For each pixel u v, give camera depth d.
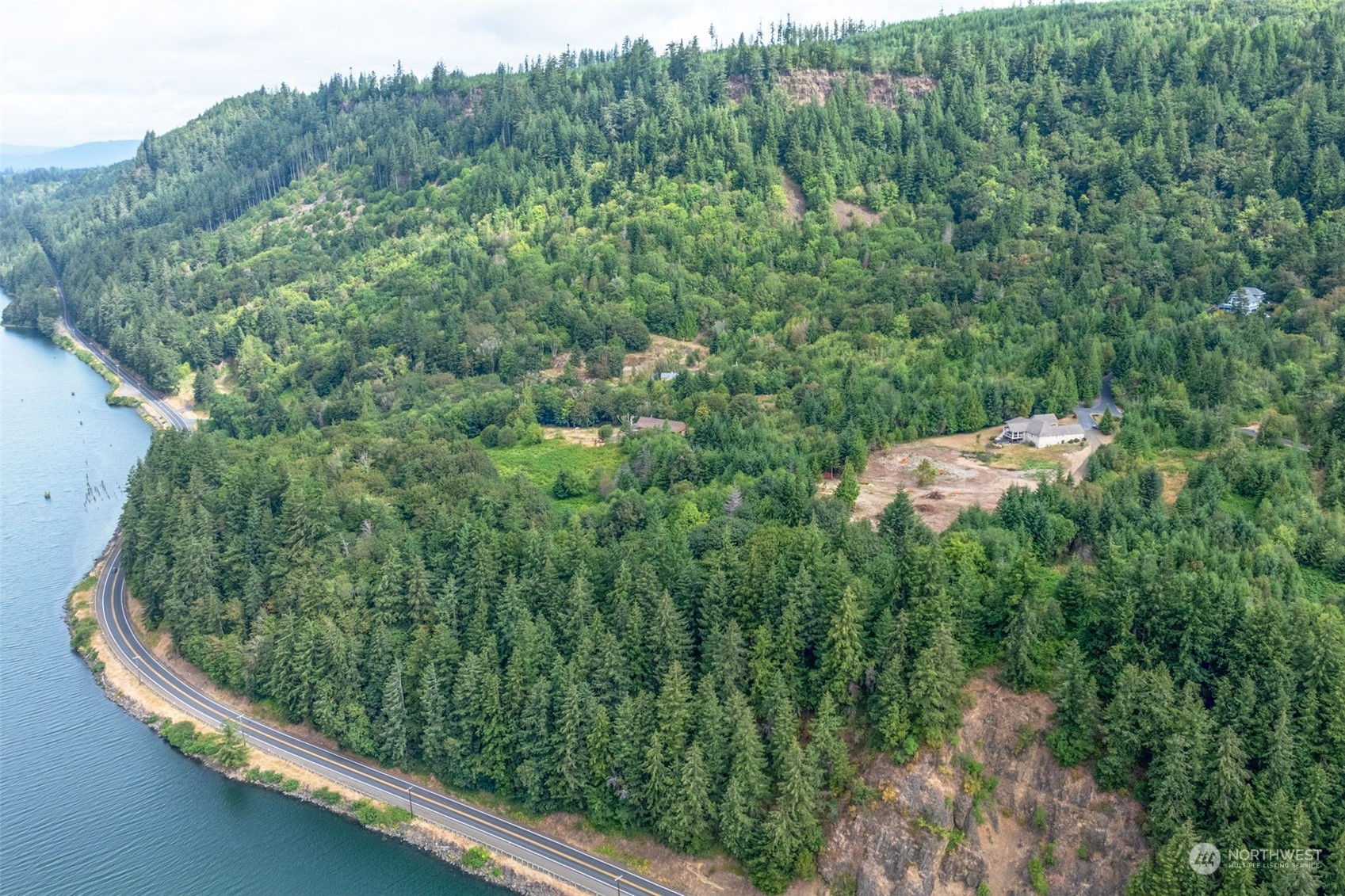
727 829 129.50
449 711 151.12
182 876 138.38
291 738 165.88
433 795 151.62
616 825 140.25
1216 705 120.56
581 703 141.88
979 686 134.75
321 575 177.12
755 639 141.88
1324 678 118.12
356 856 141.62
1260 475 179.25
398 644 160.12
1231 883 109.56
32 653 197.12
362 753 158.38
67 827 148.38
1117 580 133.62
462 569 169.88
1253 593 136.88
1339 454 184.00
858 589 140.12
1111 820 121.06
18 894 136.00
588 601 154.50
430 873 138.25
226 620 181.88
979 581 143.62
